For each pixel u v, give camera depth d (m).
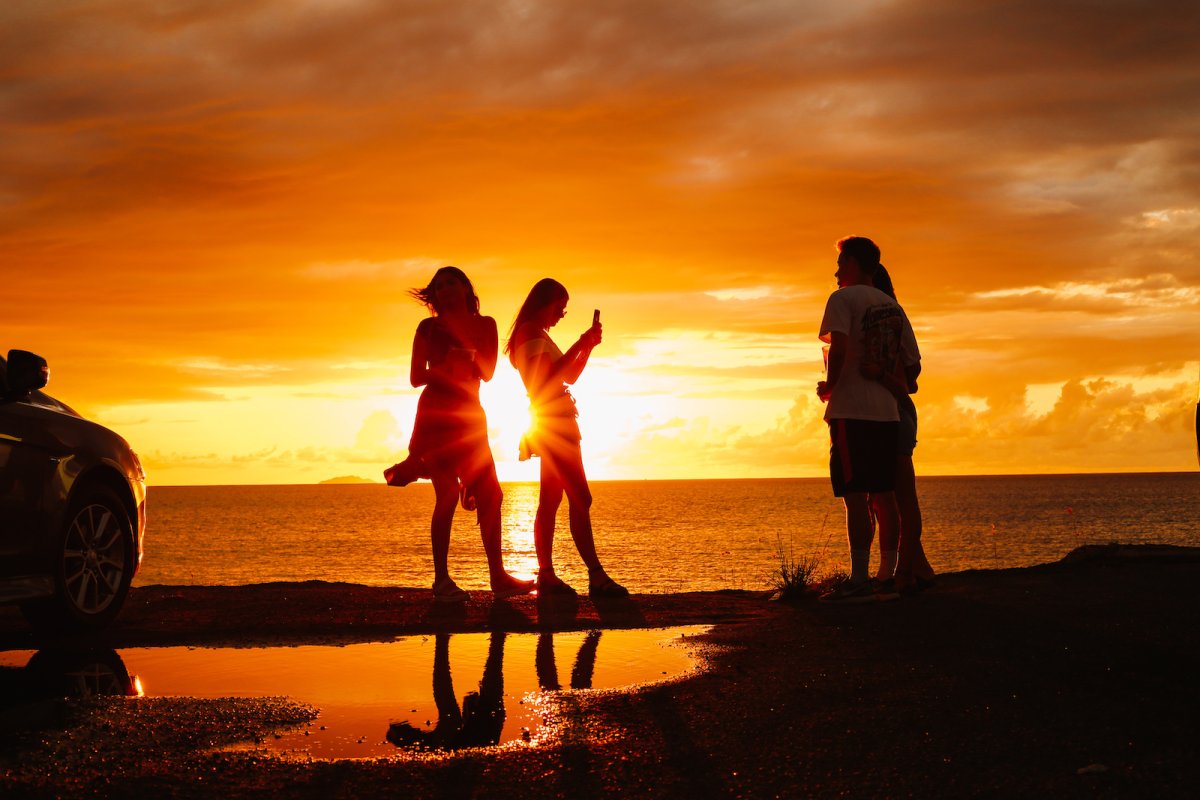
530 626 5.47
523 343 6.76
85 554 5.40
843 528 93.81
